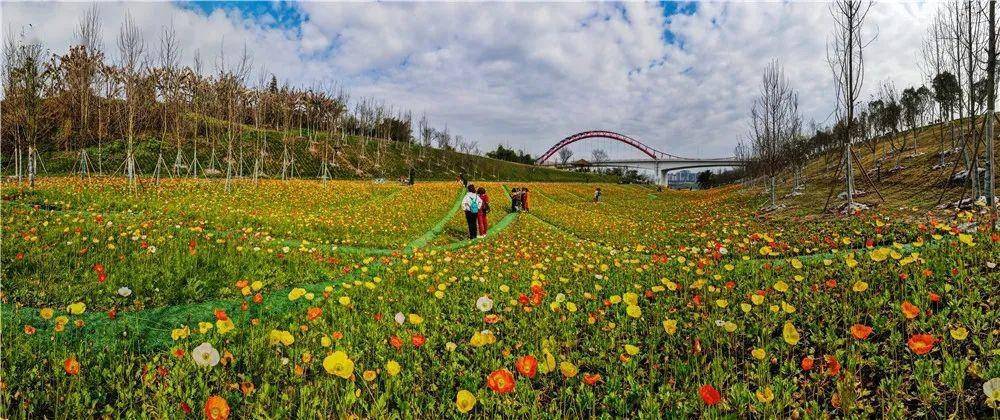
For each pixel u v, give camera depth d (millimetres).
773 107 23375
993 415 2588
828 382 3270
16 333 3748
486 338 3324
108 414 2820
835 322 4168
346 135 74188
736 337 4031
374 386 3240
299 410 2797
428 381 3525
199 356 2764
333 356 2549
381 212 17453
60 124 25547
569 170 118188
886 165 28391
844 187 22656
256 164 22906
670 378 3480
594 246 10578
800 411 2879
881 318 3939
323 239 10734
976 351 3332
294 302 5473
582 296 5680
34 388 3016
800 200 21469
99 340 3963
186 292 5426
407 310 5164
